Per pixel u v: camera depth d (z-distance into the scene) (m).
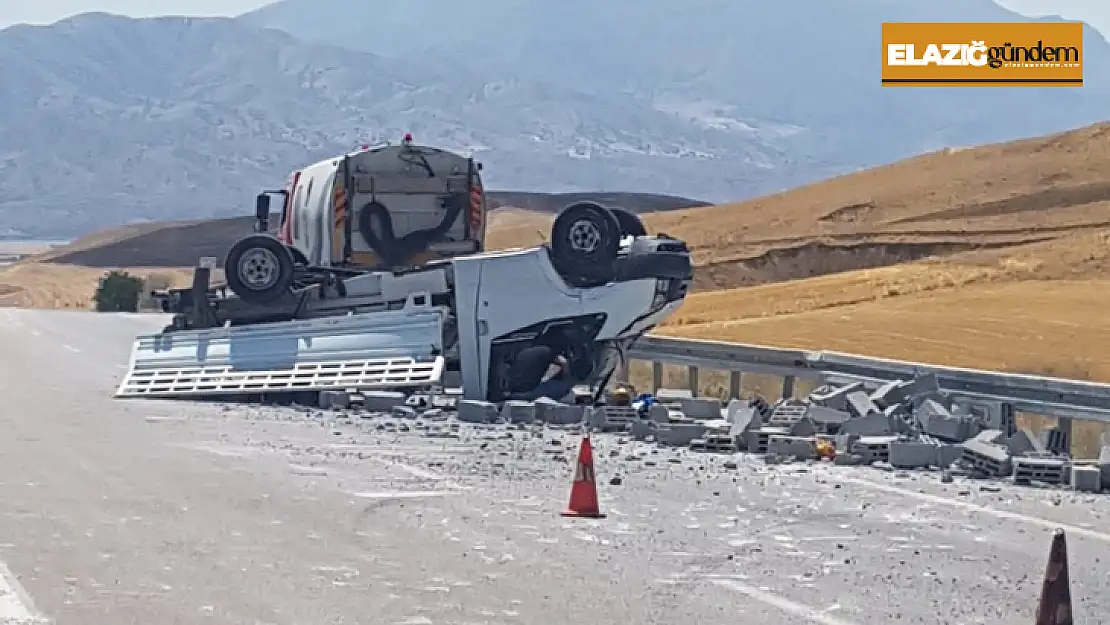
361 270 22.50
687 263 20.69
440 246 22.78
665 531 11.69
